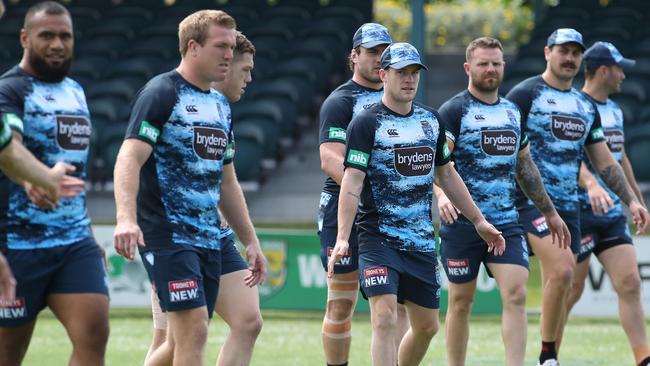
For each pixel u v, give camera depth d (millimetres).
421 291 20562
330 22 64688
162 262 17938
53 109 16656
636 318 25719
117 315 36969
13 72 16641
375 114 20203
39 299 16781
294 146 56906
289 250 37250
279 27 63719
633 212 25375
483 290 36812
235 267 19766
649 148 49000
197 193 18203
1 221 16516
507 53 75625
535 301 37312
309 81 58219
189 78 18234
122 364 27625
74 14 66438
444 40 90312
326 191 23125
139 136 17594
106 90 55844
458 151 23281
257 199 53531
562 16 65875
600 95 27438
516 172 23625
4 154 14414
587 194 26469
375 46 22375
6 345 17250
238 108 54281
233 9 65938
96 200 52438
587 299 36438
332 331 22953
